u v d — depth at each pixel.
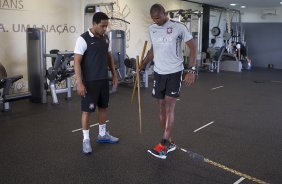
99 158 2.87
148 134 3.59
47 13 6.07
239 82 8.02
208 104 5.28
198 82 7.83
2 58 5.47
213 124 4.07
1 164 2.70
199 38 10.52
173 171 2.62
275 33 12.15
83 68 2.86
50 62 6.16
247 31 12.85
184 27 2.69
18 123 3.96
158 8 2.63
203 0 10.04
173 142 3.20
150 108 4.89
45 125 3.88
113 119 4.21
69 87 5.46
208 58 10.96
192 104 5.25
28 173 2.54
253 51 12.83
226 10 11.89
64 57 4.96
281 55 12.12
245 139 3.49
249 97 6.00
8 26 5.47
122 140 3.37
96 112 4.45
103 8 7.28
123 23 7.92
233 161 2.86
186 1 10.14
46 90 5.17
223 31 12.75
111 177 2.49
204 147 3.21
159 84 2.83
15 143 3.23
